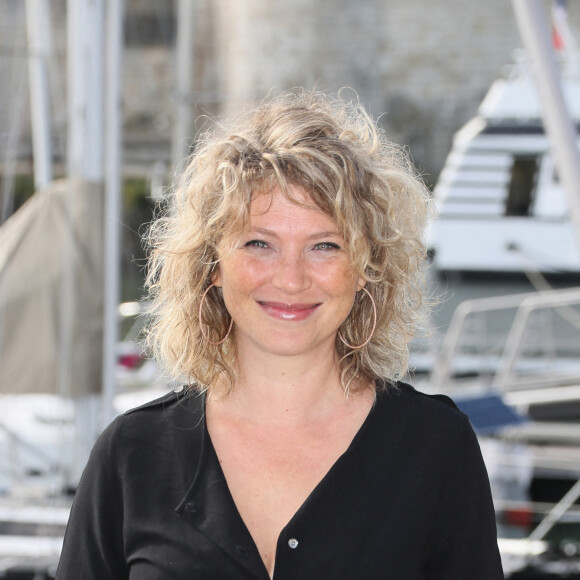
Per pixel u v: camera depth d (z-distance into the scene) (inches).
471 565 76.2
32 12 246.2
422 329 87.4
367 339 80.7
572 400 280.4
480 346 369.4
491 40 669.3
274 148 73.9
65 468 203.3
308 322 75.6
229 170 74.0
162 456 76.4
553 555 189.5
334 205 72.5
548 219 391.5
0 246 201.0
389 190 75.7
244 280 74.8
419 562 74.3
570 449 261.0
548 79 160.1
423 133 672.4
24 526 188.4
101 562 76.2
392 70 666.8
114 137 200.1
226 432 77.9
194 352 80.4
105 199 200.2
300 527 72.4
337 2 631.8
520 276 394.3
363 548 72.7
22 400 246.4
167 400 80.0
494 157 395.2
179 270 80.3
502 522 236.1
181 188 80.4
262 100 89.0
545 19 159.8
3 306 197.3
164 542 73.1
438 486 75.5
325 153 73.4
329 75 641.0
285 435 77.5
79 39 208.4
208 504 73.7
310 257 74.8
